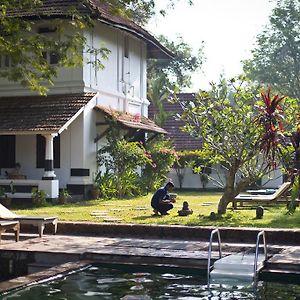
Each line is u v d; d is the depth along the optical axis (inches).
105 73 1018.7
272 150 554.6
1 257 470.6
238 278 385.4
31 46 664.4
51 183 848.3
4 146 979.3
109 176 943.0
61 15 861.8
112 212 701.3
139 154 957.8
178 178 1294.3
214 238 527.2
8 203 813.9
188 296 346.9
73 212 704.4
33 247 478.9
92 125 957.2
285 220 607.8
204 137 631.8
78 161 931.3
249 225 565.6
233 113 618.2
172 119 1453.0
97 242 508.4
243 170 656.4
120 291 359.3
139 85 1165.7
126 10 721.6
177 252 450.6
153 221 602.2
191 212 668.1
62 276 401.7
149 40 1131.3
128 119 1019.3
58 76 952.3
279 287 369.1
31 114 901.8
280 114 580.7
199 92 639.8
